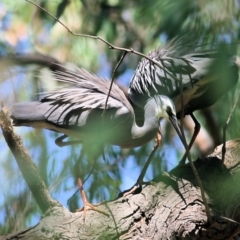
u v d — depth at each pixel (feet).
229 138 41.86
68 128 36.17
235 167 31.35
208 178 30.30
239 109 41.14
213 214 28.14
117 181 42.34
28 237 27.35
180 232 27.94
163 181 30.14
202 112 51.49
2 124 26.84
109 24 53.83
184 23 37.58
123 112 35.83
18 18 56.39
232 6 35.47
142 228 28.27
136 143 37.37
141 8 40.40
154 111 37.06
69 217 28.27
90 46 53.21
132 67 53.88
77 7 52.75
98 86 37.01
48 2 53.06
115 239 27.94
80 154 36.17
